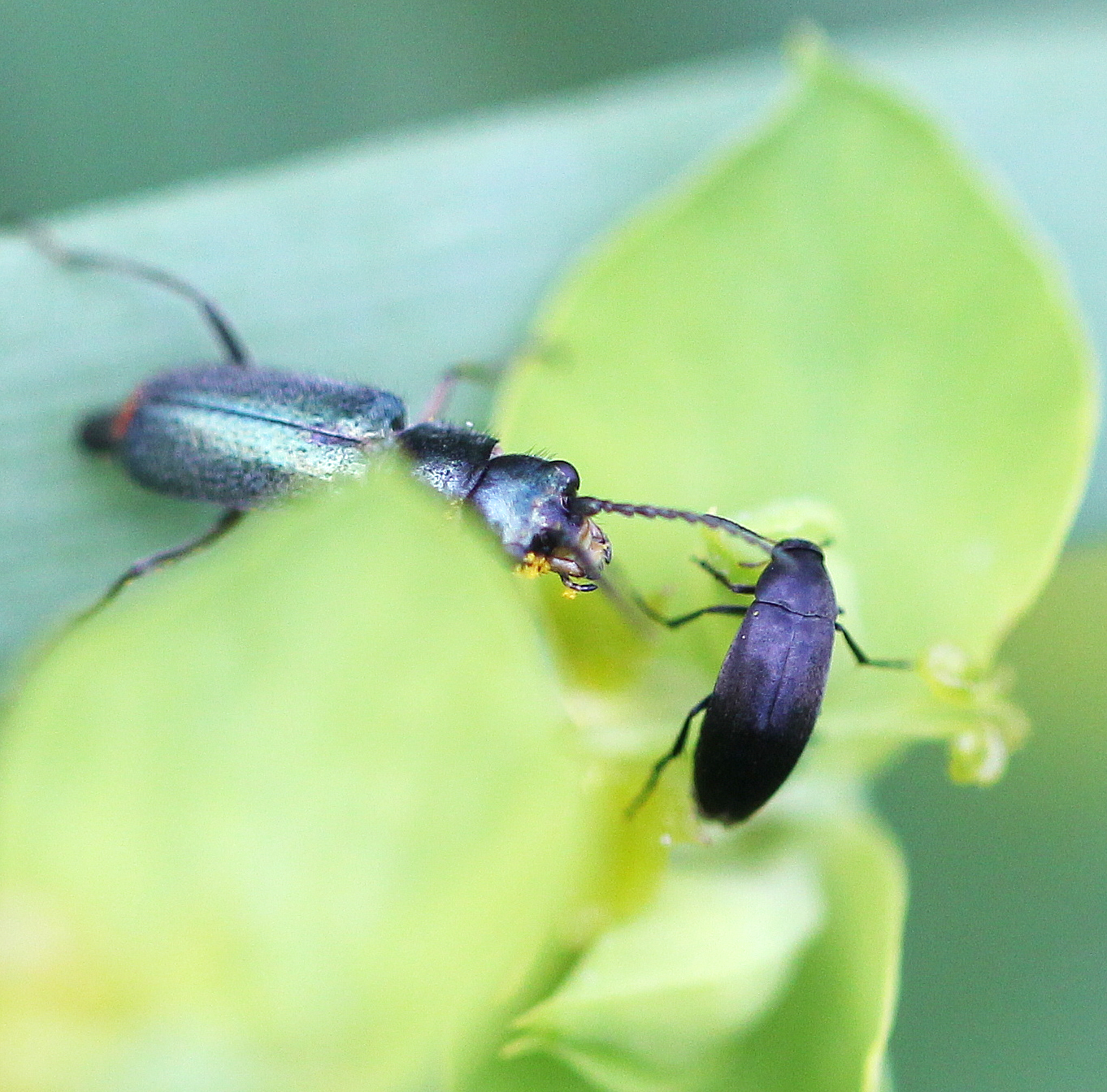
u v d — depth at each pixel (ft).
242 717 0.17
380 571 0.17
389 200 0.21
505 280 0.21
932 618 0.20
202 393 0.20
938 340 0.20
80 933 0.17
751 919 0.19
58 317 0.20
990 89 0.21
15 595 0.20
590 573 0.20
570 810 0.17
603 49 0.23
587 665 0.20
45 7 0.22
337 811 0.17
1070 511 0.19
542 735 0.17
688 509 0.20
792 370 0.20
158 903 0.17
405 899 0.17
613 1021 0.19
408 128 0.23
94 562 0.20
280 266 0.21
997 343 0.19
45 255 0.20
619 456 0.20
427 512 0.17
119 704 0.17
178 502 0.20
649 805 0.19
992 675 0.20
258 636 0.17
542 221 0.21
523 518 0.20
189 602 0.17
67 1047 0.17
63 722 0.17
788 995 0.19
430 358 0.21
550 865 0.17
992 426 0.20
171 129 0.23
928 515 0.20
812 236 0.20
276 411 0.21
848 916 0.19
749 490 0.20
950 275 0.19
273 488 0.21
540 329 0.20
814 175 0.20
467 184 0.21
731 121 0.21
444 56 0.23
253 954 0.17
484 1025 0.19
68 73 0.22
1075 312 0.19
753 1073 0.19
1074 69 0.21
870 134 0.19
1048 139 0.21
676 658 0.20
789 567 0.19
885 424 0.20
